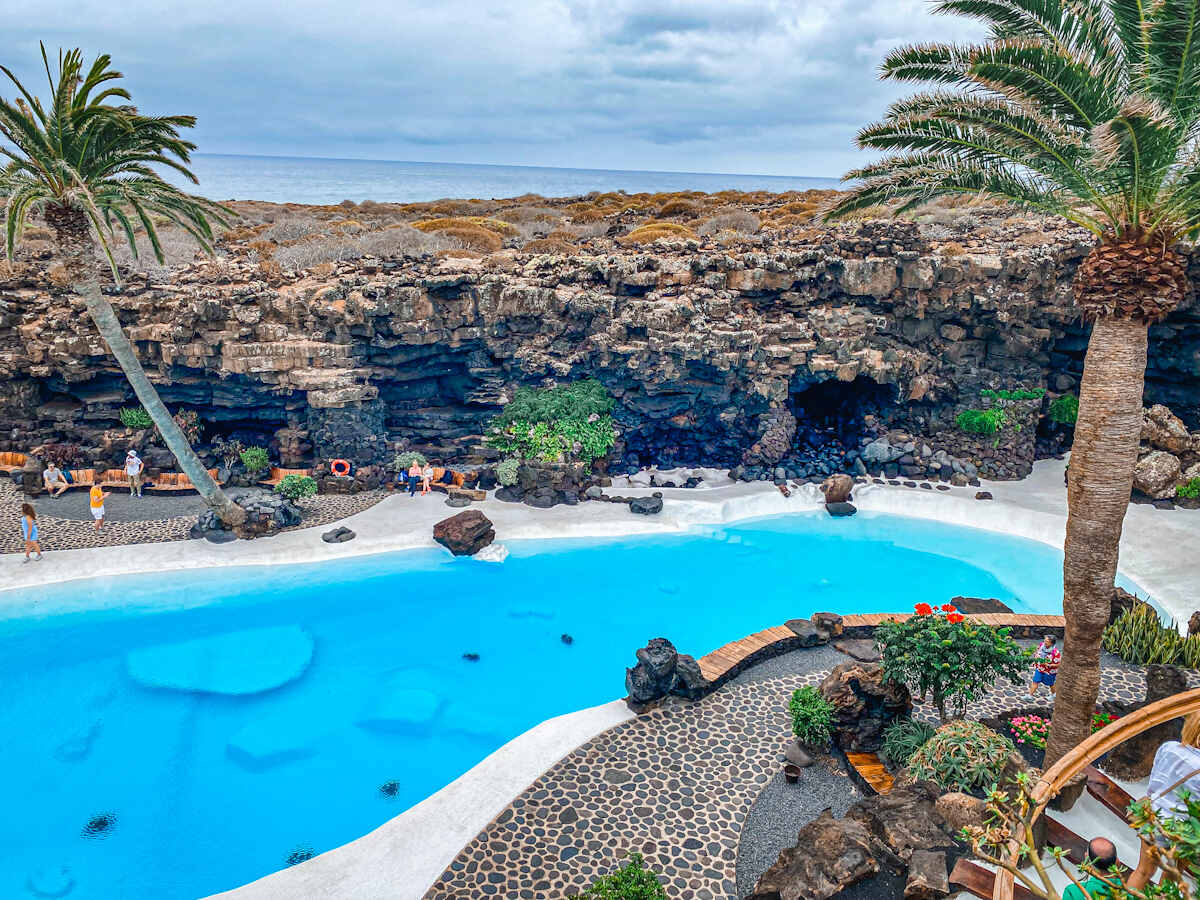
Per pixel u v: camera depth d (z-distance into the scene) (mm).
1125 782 12547
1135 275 11500
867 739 15430
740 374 33062
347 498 30625
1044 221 38281
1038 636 20594
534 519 29094
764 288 34500
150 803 15180
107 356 30688
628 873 11422
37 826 14516
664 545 28094
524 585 25000
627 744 16156
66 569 24062
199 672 19641
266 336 30875
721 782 15023
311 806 15188
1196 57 10797
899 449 34094
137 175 24281
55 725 17422
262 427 33750
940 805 12016
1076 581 12719
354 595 23953
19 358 30734
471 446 34000
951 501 31031
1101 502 12297
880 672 15656
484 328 33281
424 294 31844
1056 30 12445
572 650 21406
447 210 79250
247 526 26719
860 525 30125
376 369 32344
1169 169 11789
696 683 17531
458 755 16844
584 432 32062
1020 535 29203
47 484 29281
